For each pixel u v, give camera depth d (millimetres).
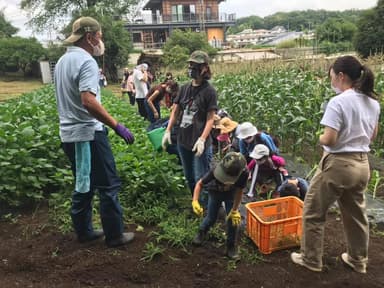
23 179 4840
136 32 54969
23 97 12477
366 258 3586
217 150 7281
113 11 41500
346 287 3402
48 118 7324
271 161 5168
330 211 4785
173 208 4816
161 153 5477
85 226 4020
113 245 3996
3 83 35000
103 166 3754
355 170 3188
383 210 4734
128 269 3627
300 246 3895
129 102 16359
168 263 3734
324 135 3148
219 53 34406
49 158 5504
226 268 3664
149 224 4527
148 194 4891
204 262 3756
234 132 6254
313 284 3428
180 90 4566
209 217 3926
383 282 3479
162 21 55906
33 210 4883
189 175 4609
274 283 3447
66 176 5207
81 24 3562
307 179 5918
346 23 25922
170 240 4066
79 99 3531
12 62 38938
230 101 10383
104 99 13500
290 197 4262
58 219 4555
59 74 3613
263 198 5195
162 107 11781
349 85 3189
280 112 7770
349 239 3564
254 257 3812
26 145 5207
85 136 3602
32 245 4055
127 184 5113
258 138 5316
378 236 4285
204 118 4301
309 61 11773
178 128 4605
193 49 35688
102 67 35969
